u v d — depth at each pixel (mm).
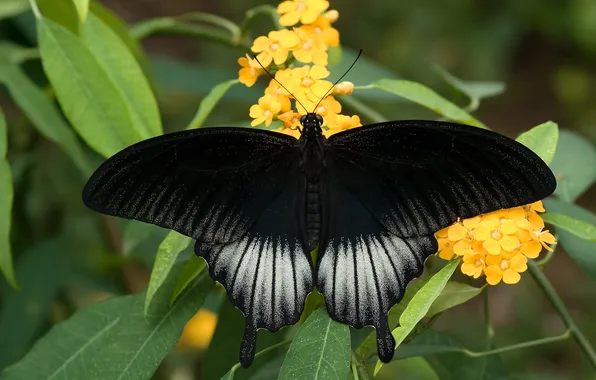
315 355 449
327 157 472
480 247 453
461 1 1066
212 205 463
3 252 482
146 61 557
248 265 462
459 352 518
